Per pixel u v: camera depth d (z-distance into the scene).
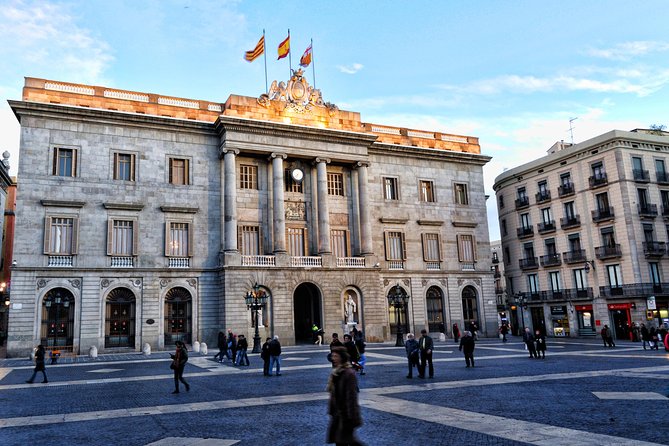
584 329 57.16
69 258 41.38
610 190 54.81
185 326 44.66
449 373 23.55
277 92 50.16
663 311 52.28
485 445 10.43
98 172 43.19
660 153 56.31
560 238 60.28
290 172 50.25
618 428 11.71
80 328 40.66
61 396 19.25
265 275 45.50
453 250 57.16
